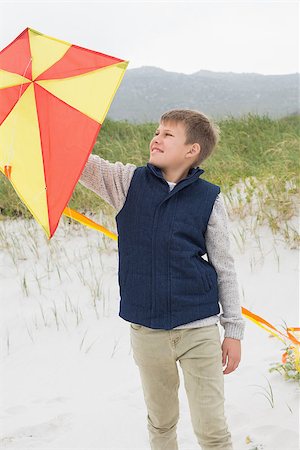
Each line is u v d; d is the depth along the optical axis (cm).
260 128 884
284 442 298
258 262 545
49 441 330
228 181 648
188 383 244
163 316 240
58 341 476
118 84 219
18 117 222
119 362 439
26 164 214
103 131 905
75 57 230
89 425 342
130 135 898
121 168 252
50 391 408
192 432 322
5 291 551
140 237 243
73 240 614
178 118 252
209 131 257
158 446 266
